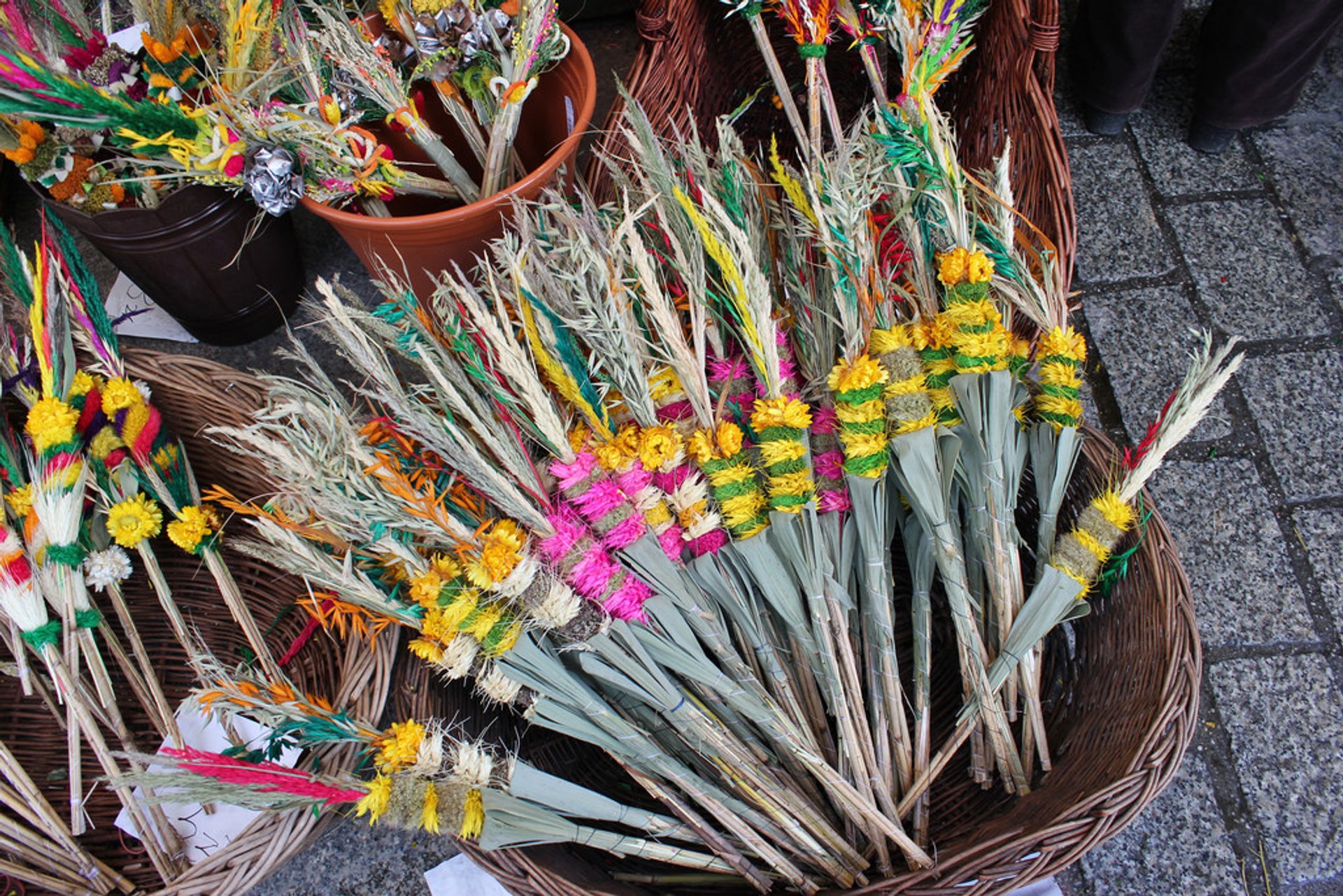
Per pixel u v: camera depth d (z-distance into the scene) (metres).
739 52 2.13
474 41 1.62
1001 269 1.48
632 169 1.68
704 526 1.37
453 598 1.30
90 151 1.86
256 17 1.65
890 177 1.51
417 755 1.28
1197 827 1.80
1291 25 2.14
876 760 1.49
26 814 1.51
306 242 2.55
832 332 1.49
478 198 1.82
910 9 1.51
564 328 1.37
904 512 1.67
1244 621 1.98
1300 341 2.26
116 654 1.62
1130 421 2.22
